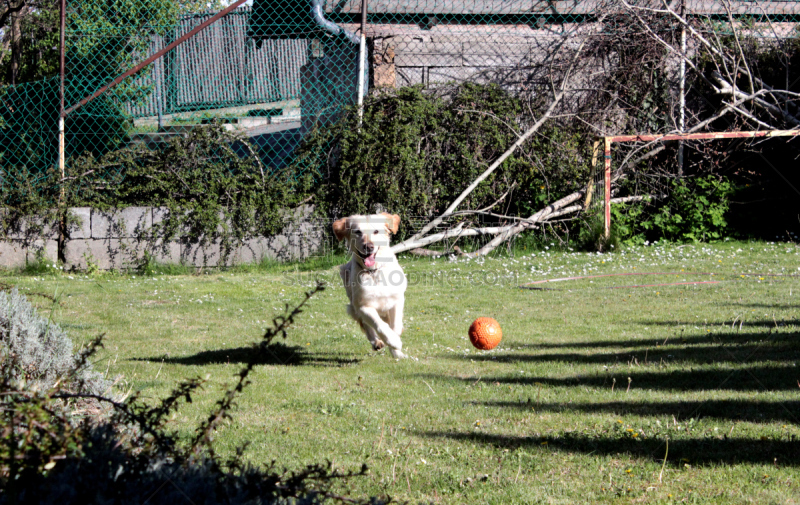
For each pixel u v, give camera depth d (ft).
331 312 24.07
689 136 38.09
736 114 41.04
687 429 11.58
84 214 33.50
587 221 38.52
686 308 22.24
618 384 14.49
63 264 33.53
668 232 38.91
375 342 17.79
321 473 7.06
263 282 30.66
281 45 53.11
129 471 6.30
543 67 42.22
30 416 6.54
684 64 41.96
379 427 12.26
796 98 41.42
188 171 35.14
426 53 42.14
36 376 11.72
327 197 36.52
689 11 43.21
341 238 17.92
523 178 39.34
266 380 15.55
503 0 44.06
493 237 38.22
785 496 9.04
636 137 37.70
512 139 39.06
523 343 18.69
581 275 30.01
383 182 36.65
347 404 13.58
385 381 15.47
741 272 29.07
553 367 16.06
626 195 40.83
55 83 36.45
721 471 9.92
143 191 34.71
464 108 38.14
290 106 53.57
